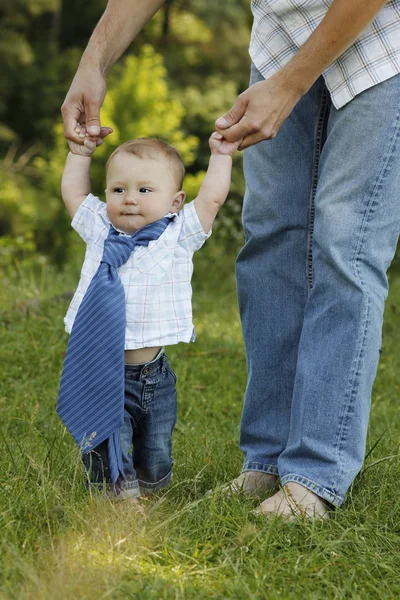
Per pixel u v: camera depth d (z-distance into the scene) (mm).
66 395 3406
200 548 3123
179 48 26484
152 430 3605
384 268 3598
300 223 3863
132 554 2973
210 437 4988
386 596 2809
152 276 3459
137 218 3541
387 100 3439
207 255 13812
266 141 3879
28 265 13789
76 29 26406
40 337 7375
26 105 24156
